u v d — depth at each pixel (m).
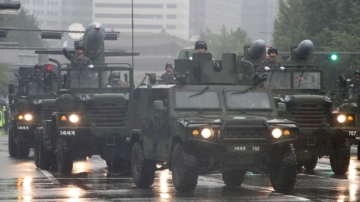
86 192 39.78
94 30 58.62
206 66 43.22
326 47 141.50
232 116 40.19
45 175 51.16
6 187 42.44
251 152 38.69
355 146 91.06
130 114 46.88
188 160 38.47
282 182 39.69
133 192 39.75
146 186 42.97
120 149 53.81
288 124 39.34
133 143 45.78
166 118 40.97
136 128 45.44
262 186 43.78
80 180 47.28
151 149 42.34
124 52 67.56
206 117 39.97
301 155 51.62
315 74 55.38
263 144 38.78
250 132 38.78
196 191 40.19
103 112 53.19
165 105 41.53
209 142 38.22
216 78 43.22
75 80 56.12
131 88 56.75
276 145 38.84
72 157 52.91
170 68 62.81
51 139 55.16
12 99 74.00
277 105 42.62
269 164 39.78
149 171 42.72
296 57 56.38
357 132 62.09
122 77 56.84
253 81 42.88
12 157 71.44
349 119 51.41
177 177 39.22
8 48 144.38
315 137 51.41
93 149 53.62
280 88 55.00
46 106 66.19
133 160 43.97
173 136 39.81
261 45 56.16
